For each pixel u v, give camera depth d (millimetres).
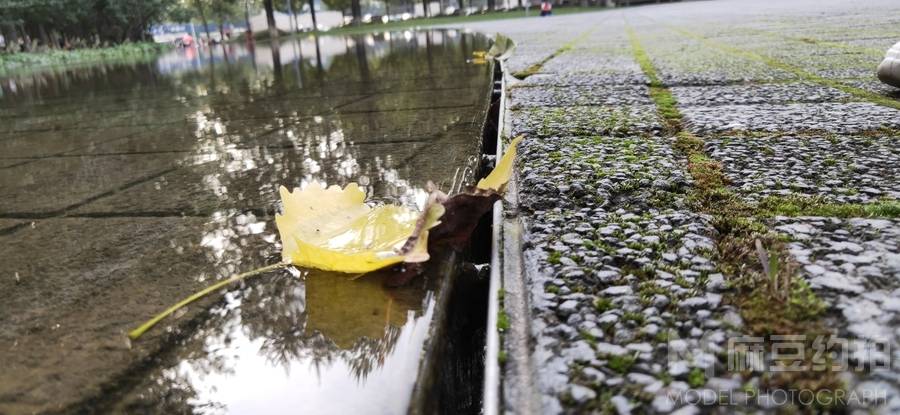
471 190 416
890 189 458
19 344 328
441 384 307
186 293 380
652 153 606
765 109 800
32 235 515
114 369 302
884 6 4285
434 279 373
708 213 434
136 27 9742
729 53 1640
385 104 1183
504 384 262
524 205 476
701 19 4348
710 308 298
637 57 1657
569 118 815
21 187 705
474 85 1411
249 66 3252
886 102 806
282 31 13758
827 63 1287
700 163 559
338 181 620
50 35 8023
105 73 3738
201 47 9383
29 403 277
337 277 389
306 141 856
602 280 338
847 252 344
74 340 330
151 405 274
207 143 912
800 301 294
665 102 904
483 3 19469
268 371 295
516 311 320
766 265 328
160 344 323
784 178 501
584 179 525
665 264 352
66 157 890
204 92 1894
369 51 3729
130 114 1425
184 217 541
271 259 426
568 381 254
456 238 412
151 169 754
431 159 688
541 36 3262
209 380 290
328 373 290
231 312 353
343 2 17141
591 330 289
